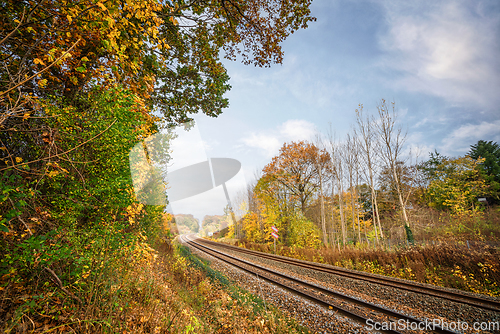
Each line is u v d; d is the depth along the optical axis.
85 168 2.27
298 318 5.42
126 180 2.15
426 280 8.66
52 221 2.14
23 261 1.77
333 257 13.11
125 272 3.04
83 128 2.36
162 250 6.26
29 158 2.03
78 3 2.16
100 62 3.26
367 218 27.42
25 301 1.80
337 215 23.55
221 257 12.18
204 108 7.16
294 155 23.78
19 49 2.20
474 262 8.69
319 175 20.86
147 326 2.71
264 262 12.30
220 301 5.35
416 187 24.28
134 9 2.85
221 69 6.67
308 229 18.97
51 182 2.16
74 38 2.53
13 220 1.89
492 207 19.11
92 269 2.21
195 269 7.25
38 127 2.03
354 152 19.69
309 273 9.85
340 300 6.43
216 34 6.33
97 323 2.09
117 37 2.76
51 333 1.83
